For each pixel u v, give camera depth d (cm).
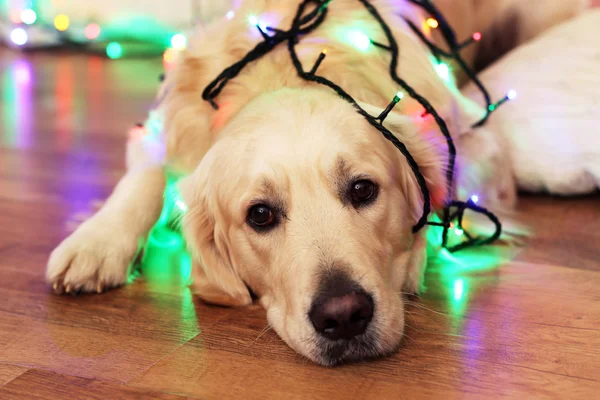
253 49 73
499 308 62
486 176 82
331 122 63
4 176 111
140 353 58
